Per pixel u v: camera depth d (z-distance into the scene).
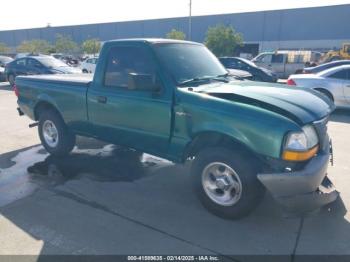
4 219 3.60
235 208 3.46
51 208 3.84
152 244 3.16
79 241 3.20
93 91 4.59
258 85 4.12
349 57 25.11
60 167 5.13
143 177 4.76
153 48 3.99
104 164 5.25
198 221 3.56
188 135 3.68
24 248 3.09
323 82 9.81
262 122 3.15
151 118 3.97
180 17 54.69
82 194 4.21
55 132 5.50
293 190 3.12
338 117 9.26
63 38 56.53
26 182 4.57
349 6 42.12
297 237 3.27
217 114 3.38
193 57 4.36
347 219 3.59
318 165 3.20
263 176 3.17
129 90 4.16
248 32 50.50
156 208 3.85
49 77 5.54
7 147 6.19
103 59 4.48
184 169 5.05
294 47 47.12
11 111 9.72
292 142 3.07
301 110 3.27
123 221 3.56
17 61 16.20
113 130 4.51
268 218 3.61
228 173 3.50
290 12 46.50
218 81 4.22
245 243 3.18
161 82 3.85
